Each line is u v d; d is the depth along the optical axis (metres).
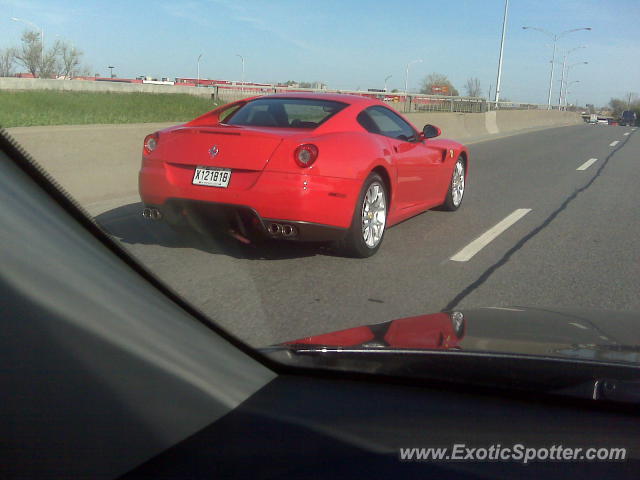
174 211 5.01
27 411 1.36
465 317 2.53
